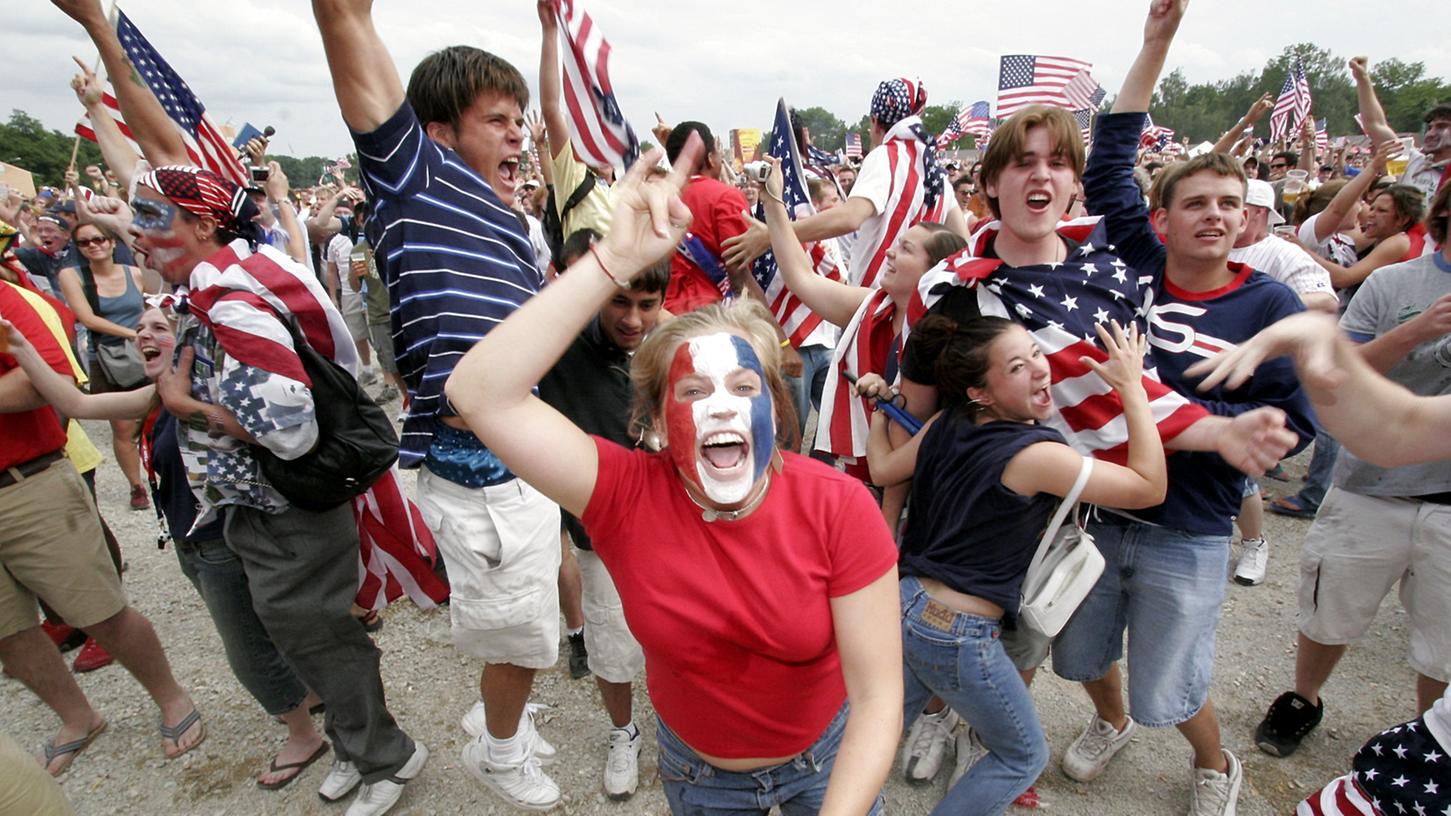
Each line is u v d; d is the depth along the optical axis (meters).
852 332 2.93
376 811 2.68
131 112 2.73
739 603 1.40
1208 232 2.22
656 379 1.47
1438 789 1.62
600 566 2.55
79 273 5.18
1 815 1.45
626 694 2.74
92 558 2.80
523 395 1.34
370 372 8.02
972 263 2.37
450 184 2.15
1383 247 4.59
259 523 2.34
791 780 1.66
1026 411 2.07
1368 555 2.57
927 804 2.72
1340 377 1.22
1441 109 4.75
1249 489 3.90
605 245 1.30
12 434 2.66
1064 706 3.18
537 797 2.65
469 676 3.44
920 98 3.63
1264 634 3.60
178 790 2.87
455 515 2.27
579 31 1.80
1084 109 5.75
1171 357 2.32
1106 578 2.43
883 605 1.40
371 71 1.96
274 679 2.77
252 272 2.17
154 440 2.57
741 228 3.55
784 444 1.57
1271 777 2.79
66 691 3.01
